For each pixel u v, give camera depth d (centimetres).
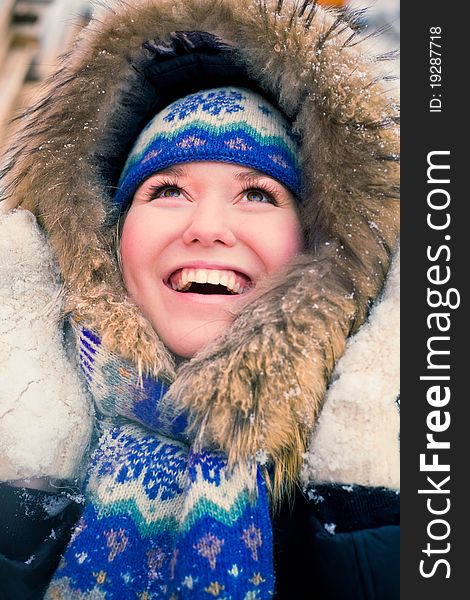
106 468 99
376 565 87
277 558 94
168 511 94
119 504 94
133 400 100
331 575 88
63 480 99
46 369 100
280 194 102
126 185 109
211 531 87
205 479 91
